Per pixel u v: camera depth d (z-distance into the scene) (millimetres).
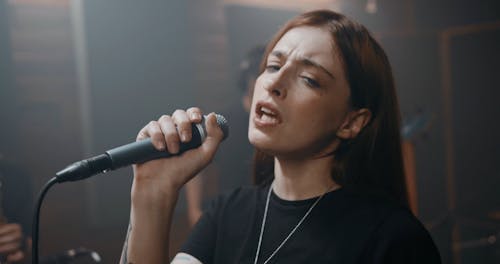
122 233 3189
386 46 3887
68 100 3193
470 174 4070
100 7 3029
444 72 4027
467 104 4086
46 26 3117
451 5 3996
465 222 3713
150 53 3180
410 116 2781
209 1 3639
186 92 3312
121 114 3113
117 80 3092
